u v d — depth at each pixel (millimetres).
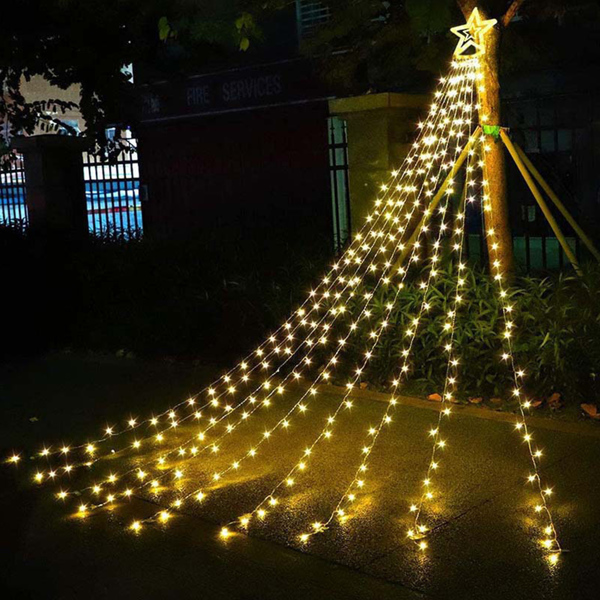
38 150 12180
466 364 6820
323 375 7375
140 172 16609
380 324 7492
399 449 5809
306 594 4023
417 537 4496
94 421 7102
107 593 4191
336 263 8844
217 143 15680
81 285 10328
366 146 8922
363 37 10281
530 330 6785
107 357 9328
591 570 4035
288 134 14773
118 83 13195
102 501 5395
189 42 12492
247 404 7176
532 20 10016
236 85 15352
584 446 5598
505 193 7684
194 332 8875
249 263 9750
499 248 7707
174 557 4520
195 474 5719
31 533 4980
